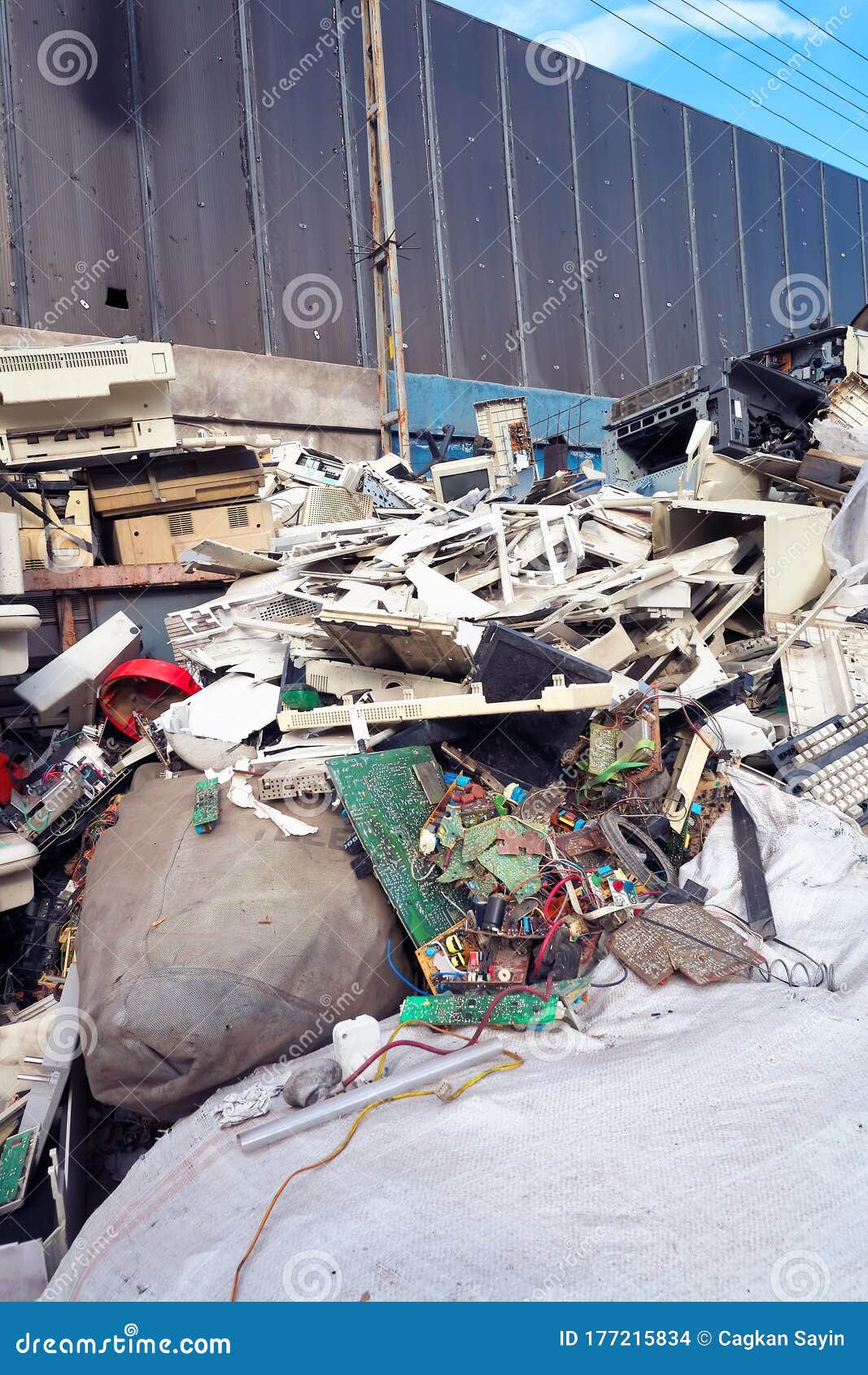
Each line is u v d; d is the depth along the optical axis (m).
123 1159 3.58
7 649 4.47
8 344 8.63
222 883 3.46
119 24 9.51
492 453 9.89
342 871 3.61
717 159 15.37
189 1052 3.01
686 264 14.84
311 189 10.87
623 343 13.91
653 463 10.45
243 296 10.27
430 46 11.89
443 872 3.70
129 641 5.36
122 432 5.24
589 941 3.51
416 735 4.08
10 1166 3.30
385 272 10.74
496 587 5.57
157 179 9.71
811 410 9.08
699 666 5.05
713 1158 2.33
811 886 3.78
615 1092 2.61
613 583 5.29
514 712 3.96
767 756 4.76
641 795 4.02
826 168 17.28
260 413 10.17
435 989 3.39
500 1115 2.56
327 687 4.59
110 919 3.52
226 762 4.48
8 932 4.53
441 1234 2.16
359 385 10.95
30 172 8.88
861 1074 2.63
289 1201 2.42
